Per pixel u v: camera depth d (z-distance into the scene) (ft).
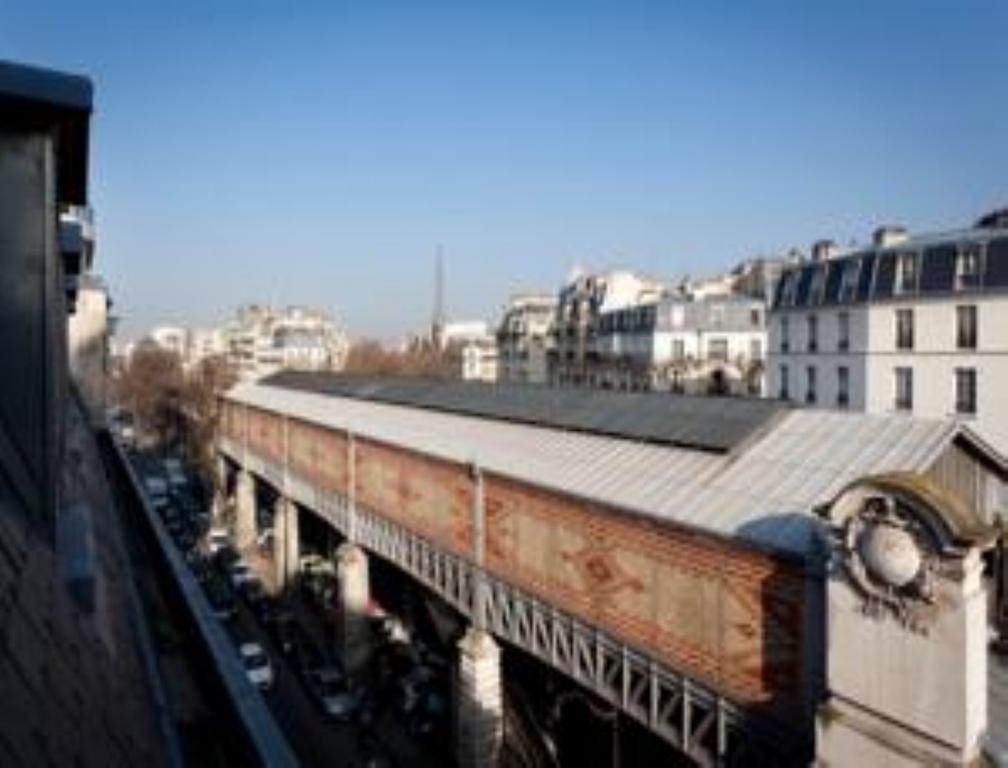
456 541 87.25
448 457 87.86
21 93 20.94
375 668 118.01
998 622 50.42
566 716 84.12
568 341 320.70
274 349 517.14
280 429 156.56
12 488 20.39
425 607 118.93
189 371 450.30
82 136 25.03
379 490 107.96
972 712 38.83
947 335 145.48
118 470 98.63
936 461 52.39
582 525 66.85
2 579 15.44
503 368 376.48
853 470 53.62
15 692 12.84
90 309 158.51
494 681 82.17
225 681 27.48
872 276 158.40
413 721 103.76
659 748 73.36
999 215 150.82
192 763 26.89
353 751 98.73
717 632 54.39
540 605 72.18
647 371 253.03
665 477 63.72
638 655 60.95
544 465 75.10
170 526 201.87
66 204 32.17
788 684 49.32
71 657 17.69
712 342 250.78
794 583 48.75
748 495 56.34
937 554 38.96
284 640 130.72
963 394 143.64
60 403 34.30
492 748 82.12
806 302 173.68
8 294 21.65
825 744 43.73
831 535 43.52
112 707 19.24
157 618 40.93
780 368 183.32
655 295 301.84
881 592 41.27
